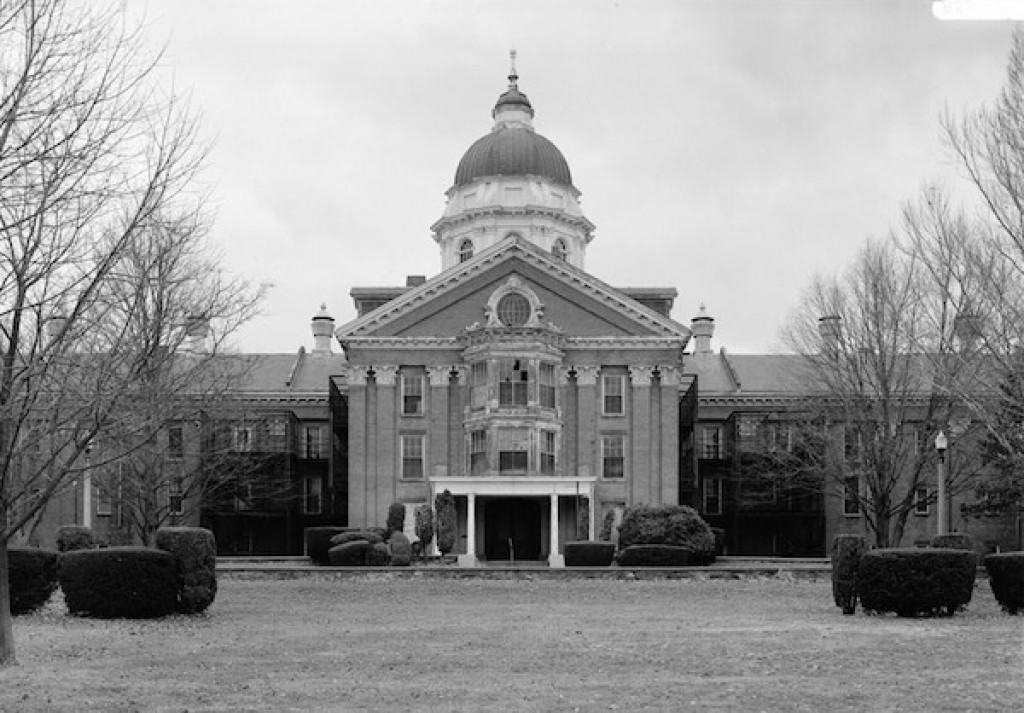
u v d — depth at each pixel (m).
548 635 28.06
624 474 68.25
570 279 69.12
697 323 87.00
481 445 67.50
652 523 58.78
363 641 26.83
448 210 82.00
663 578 48.34
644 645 25.77
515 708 17.22
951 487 60.69
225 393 60.53
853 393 59.03
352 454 68.56
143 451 50.97
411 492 68.19
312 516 79.12
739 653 24.16
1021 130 42.62
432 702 17.84
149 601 32.62
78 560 32.72
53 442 24.73
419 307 69.19
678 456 70.12
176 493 65.56
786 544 77.44
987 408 40.62
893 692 18.72
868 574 33.09
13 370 21.39
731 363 84.38
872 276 65.75
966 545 44.09
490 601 39.62
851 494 60.12
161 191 28.88
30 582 33.34
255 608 36.59
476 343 67.75
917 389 58.38
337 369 83.75
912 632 28.47
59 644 26.09
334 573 48.38
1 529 22.02
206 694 18.75
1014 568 33.28
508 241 68.62
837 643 25.98
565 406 68.88
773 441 74.44
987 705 17.44
